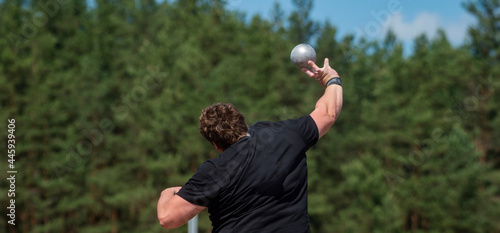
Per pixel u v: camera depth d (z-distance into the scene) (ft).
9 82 109.50
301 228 5.80
